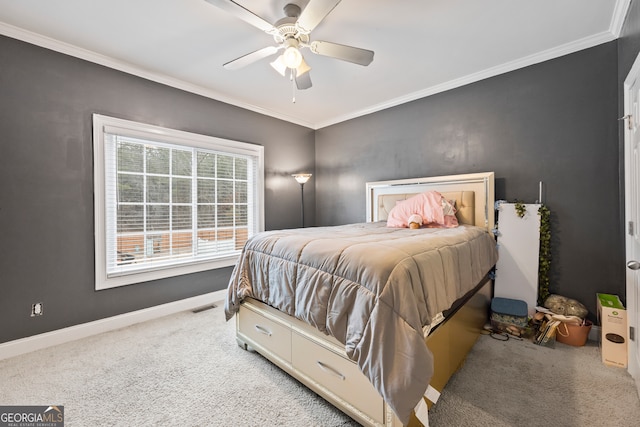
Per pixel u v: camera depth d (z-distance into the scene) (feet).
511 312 7.64
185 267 9.92
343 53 6.27
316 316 4.74
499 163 9.02
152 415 4.83
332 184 14.16
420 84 10.12
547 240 8.02
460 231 7.52
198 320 8.98
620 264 7.05
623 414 4.73
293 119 13.71
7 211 6.78
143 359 6.62
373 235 6.64
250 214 12.25
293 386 5.59
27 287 7.04
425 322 4.20
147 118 9.02
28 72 6.98
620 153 6.87
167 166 9.65
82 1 5.84
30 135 7.04
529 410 4.85
